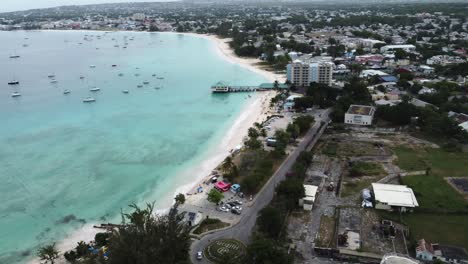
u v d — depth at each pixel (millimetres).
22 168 174875
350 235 114188
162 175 166000
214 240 113562
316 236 115000
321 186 146250
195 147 195875
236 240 113000
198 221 124688
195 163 176875
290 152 178375
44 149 195875
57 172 170750
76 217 136625
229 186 148375
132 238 101000
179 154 187750
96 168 174000
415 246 107500
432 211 126625
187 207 135000
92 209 141375
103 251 108688
